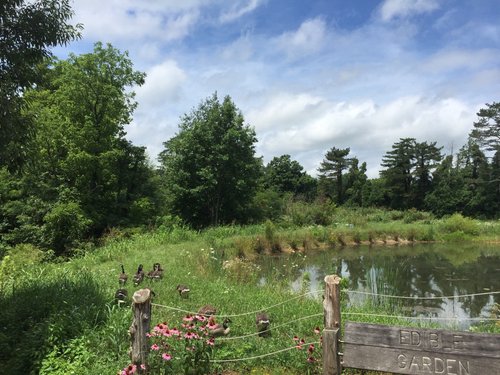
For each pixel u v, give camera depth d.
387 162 71.25
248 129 36.72
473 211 59.66
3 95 6.84
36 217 23.75
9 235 23.36
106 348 5.88
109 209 27.02
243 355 5.74
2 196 25.06
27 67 7.43
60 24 7.53
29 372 5.58
